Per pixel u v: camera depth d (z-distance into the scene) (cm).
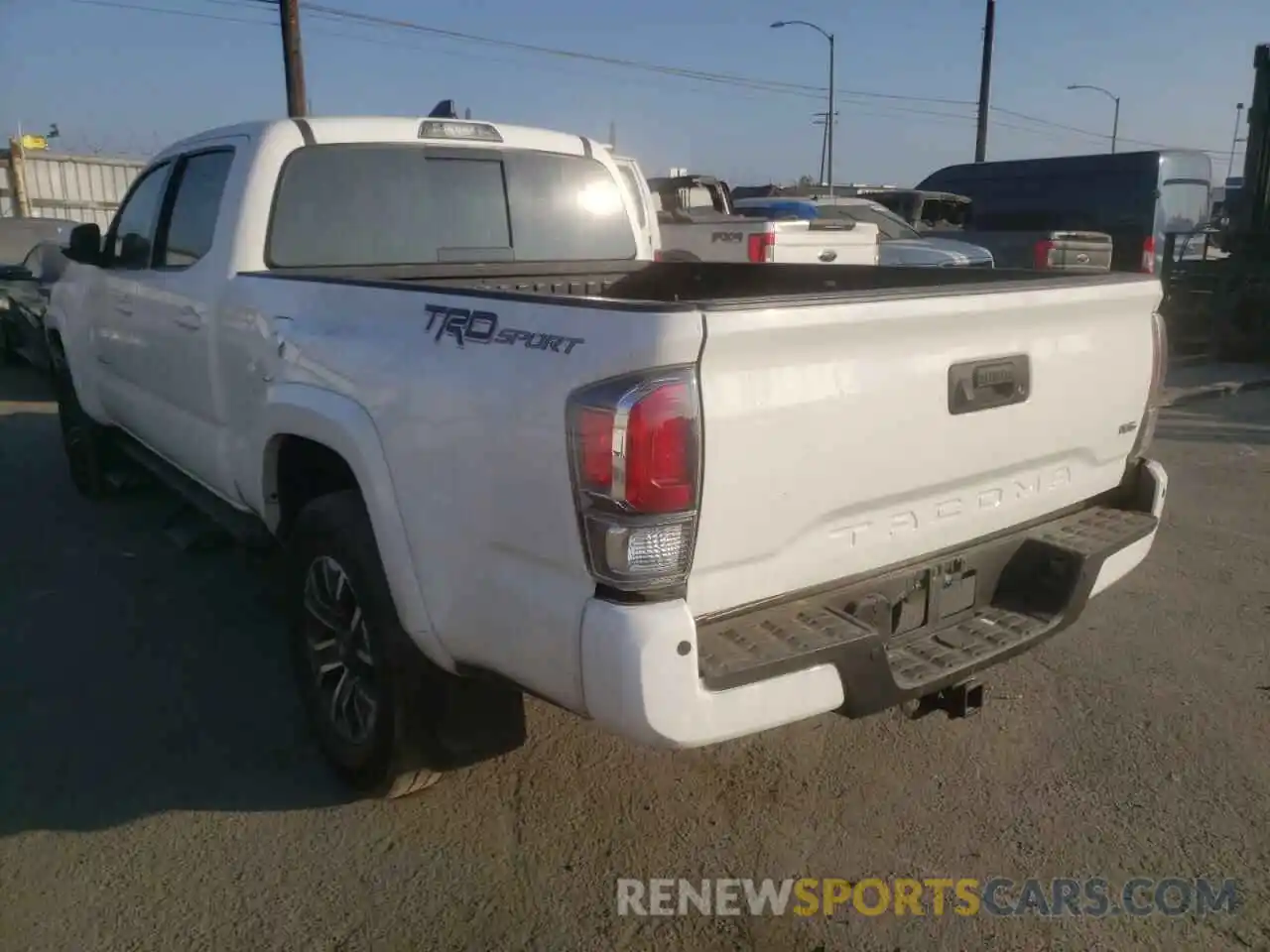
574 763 367
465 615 280
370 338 315
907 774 360
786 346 249
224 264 405
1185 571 549
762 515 255
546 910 295
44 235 1384
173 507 638
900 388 275
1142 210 1473
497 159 468
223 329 402
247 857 318
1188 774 359
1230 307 1274
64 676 432
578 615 246
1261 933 285
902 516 290
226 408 411
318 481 384
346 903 298
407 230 441
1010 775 359
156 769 365
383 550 303
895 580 294
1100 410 338
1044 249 1242
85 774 361
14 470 769
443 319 290
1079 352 324
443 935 285
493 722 322
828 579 278
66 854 319
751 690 248
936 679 282
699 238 1116
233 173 414
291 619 365
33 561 566
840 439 265
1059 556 321
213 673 435
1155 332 354
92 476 671
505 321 269
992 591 327
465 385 271
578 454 240
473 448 268
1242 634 471
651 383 233
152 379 494
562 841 326
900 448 279
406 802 345
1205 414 974
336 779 357
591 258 507
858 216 1360
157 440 515
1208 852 318
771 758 371
